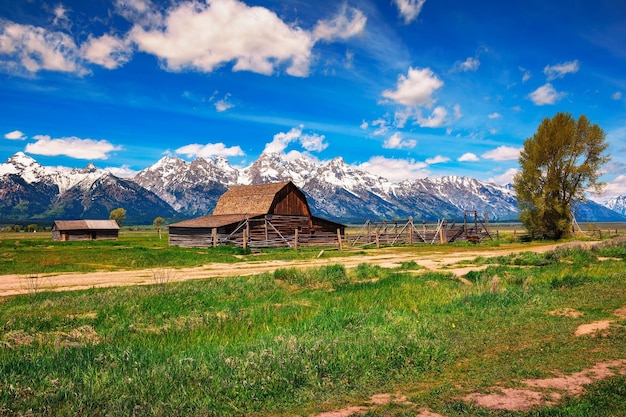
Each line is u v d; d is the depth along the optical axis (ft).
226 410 21.95
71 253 122.21
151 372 26.11
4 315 46.19
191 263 105.29
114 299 53.47
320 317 42.11
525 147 203.72
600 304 46.14
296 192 193.77
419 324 38.42
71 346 32.89
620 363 27.32
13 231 637.30
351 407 22.08
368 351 30.04
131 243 201.05
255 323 42.32
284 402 22.97
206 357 28.99
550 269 78.69
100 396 22.84
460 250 151.53
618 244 122.72
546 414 20.26
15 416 20.86
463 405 21.61
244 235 144.87
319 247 162.30
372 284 65.05
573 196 197.06
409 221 187.83
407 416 20.61
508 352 30.96
